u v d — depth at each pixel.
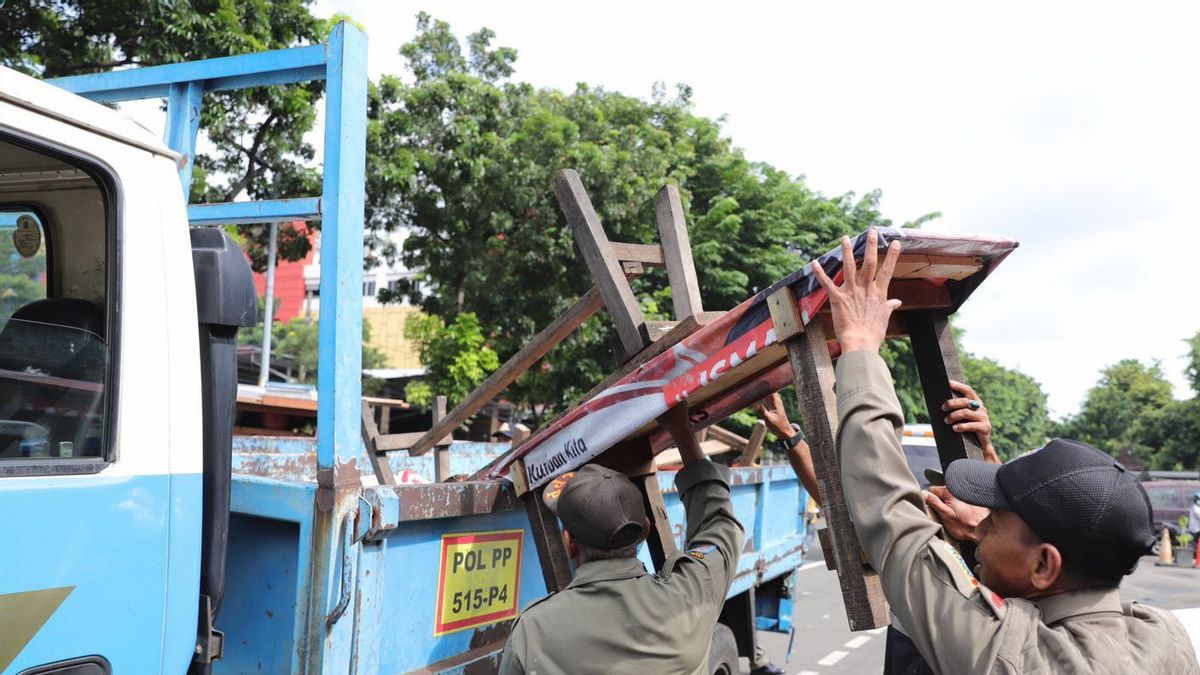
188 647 1.77
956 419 2.32
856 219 21.59
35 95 1.60
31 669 1.46
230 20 10.38
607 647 1.85
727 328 2.20
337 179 2.25
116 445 1.65
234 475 2.28
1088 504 1.34
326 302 2.16
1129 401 58.03
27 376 1.61
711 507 2.34
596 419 2.54
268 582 2.16
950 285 2.39
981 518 1.90
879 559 1.48
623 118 18.81
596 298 2.90
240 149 12.78
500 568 2.77
